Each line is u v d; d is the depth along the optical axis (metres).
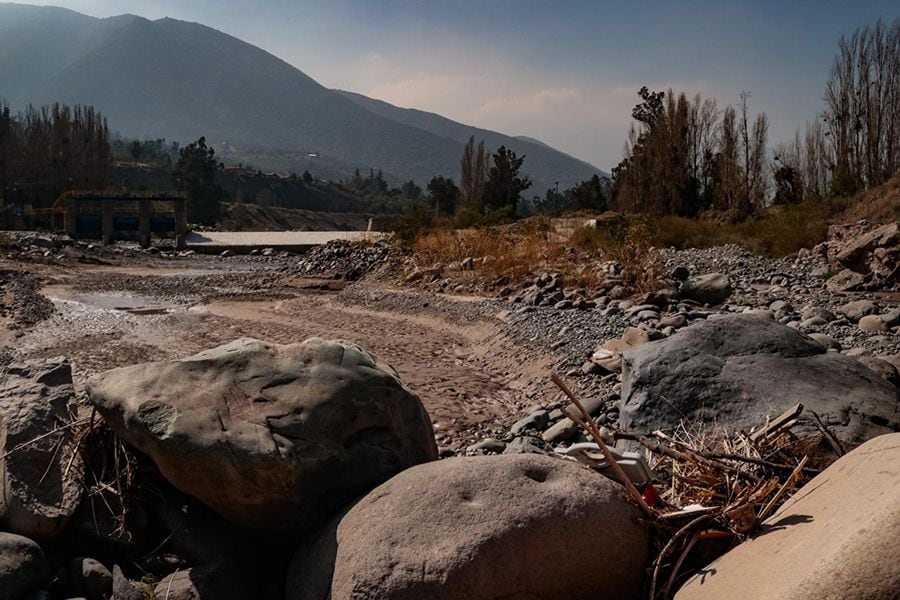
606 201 72.19
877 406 5.43
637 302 13.45
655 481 4.56
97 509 4.47
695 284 14.16
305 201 185.88
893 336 10.62
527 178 66.31
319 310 16.39
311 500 4.20
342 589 3.47
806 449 4.56
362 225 169.12
